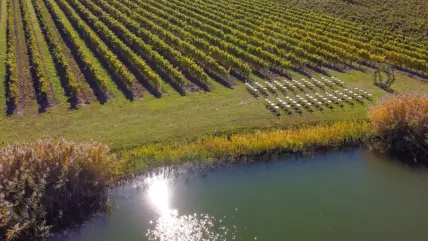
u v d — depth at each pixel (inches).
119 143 1104.2
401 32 2198.6
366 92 1453.0
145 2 2576.3
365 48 1889.8
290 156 1089.4
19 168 868.0
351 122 1222.3
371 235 825.5
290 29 2103.8
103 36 1984.5
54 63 1673.2
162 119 1242.0
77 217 864.9
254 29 2118.6
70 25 2151.8
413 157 1100.5
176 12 2335.1
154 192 941.2
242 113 1283.2
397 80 1593.3
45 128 1187.3
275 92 1446.9
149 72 1482.5
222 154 1059.9
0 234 783.7
